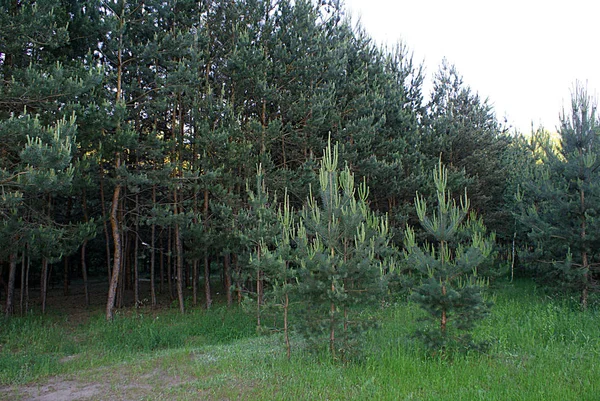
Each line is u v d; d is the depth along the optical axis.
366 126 15.84
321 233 8.40
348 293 8.17
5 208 11.20
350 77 17.22
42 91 10.81
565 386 6.28
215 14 16.38
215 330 12.49
